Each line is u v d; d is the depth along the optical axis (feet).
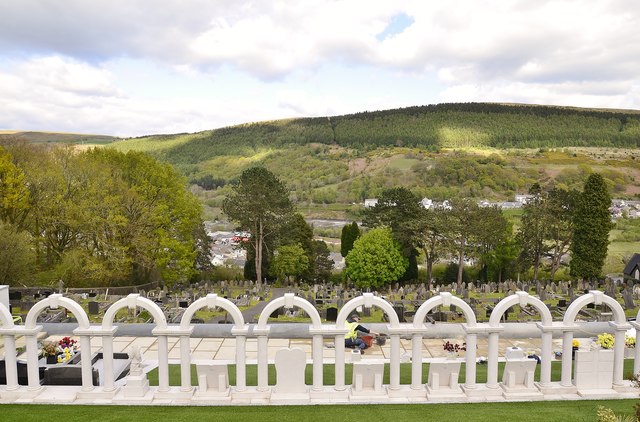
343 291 141.18
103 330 44.78
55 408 42.88
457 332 75.66
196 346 70.03
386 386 47.11
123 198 145.28
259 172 184.24
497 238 177.06
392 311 45.24
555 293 139.33
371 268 163.94
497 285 149.18
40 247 155.53
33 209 144.97
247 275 190.29
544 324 45.98
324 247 201.46
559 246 192.65
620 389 46.42
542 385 46.42
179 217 160.56
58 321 97.19
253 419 40.27
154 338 74.28
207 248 188.55
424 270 213.05
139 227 144.56
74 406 43.57
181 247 150.82
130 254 147.02
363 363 45.55
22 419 40.16
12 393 45.11
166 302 122.72
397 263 168.55
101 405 44.06
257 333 44.83
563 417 39.73
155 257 149.18
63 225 147.23
